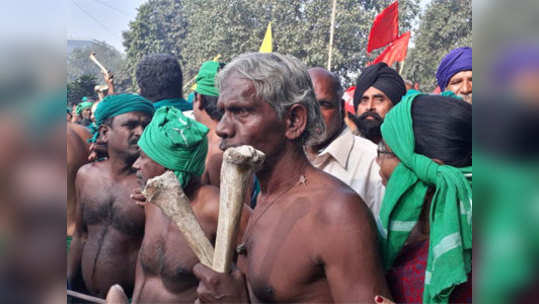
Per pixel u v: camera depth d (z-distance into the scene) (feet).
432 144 3.60
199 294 3.19
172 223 5.19
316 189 3.69
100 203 6.87
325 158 6.27
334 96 6.05
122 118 6.89
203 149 5.24
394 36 7.72
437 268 3.35
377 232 3.55
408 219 3.76
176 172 5.08
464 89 6.03
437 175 3.50
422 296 3.79
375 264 3.36
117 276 6.75
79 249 7.13
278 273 3.61
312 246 3.48
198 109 6.91
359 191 6.18
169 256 5.13
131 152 6.89
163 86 7.72
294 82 3.75
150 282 5.34
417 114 3.70
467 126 3.60
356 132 7.46
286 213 3.72
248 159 2.91
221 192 3.03
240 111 3.69
